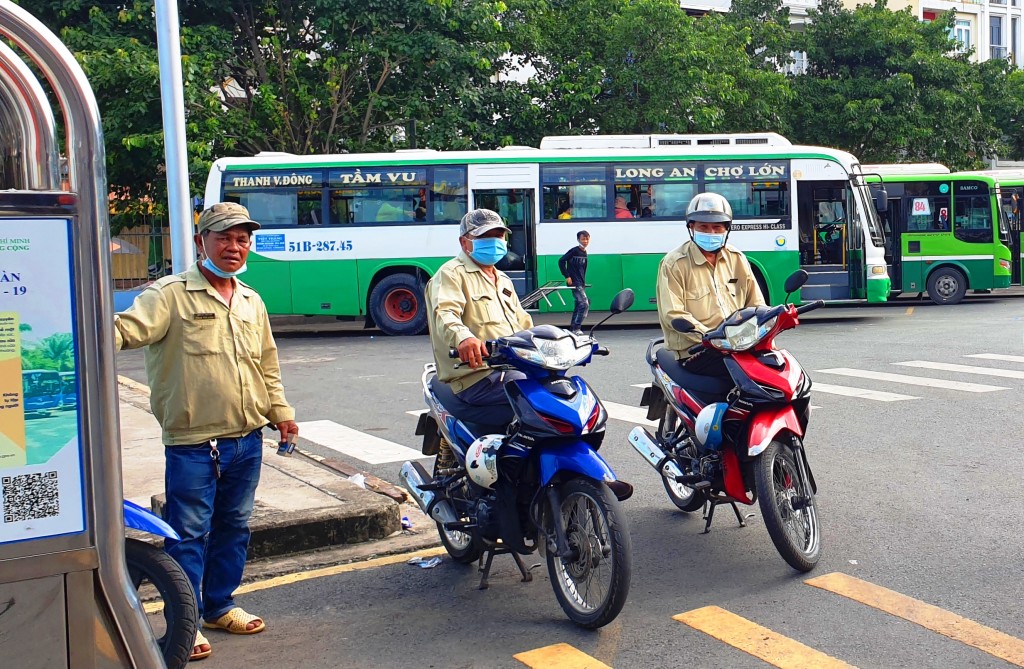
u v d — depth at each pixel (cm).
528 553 469
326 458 766
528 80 2175
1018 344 1378
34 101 263
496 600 485
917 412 916
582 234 1625
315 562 543
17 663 249
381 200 1738
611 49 2169
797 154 1738
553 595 489
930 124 2520
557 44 2234
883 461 734
